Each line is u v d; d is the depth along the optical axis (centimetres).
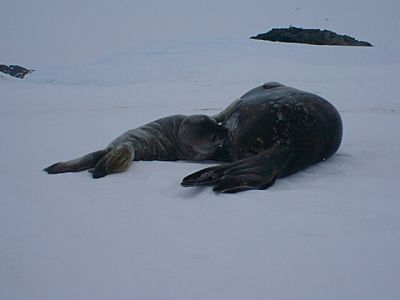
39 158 568
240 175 412
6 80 2420
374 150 575
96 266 255
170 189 407
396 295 215
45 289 232
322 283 229
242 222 312
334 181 430
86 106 1260
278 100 491
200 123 529
